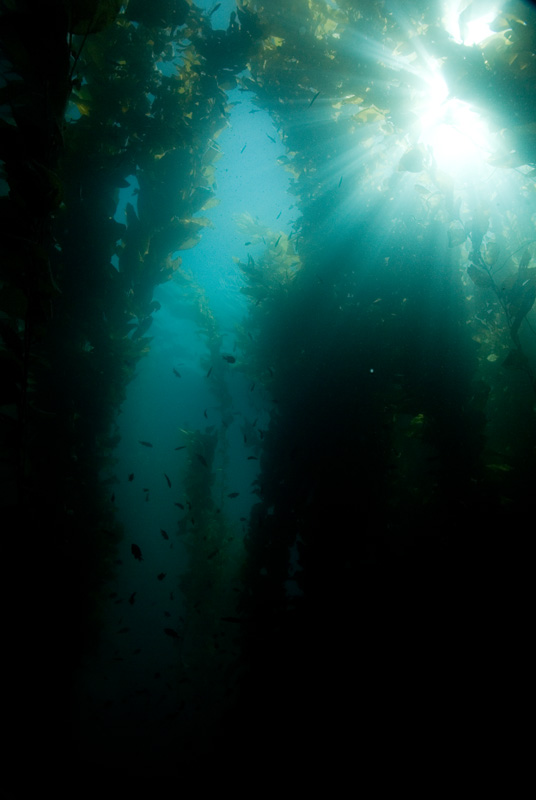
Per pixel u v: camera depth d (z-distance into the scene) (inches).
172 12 116.3
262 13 128.7
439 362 106.7
